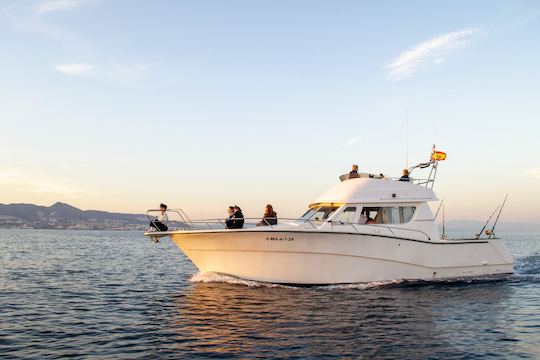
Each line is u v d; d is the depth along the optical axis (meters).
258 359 7.48
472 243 16.05
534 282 16.38
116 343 8.51
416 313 10.87
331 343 8.35
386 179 15.86
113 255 35.22
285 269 13.80
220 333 9.05
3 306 12.49
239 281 14.29
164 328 9.56
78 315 11.17
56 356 7.72
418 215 15.39
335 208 15.18
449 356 7.69
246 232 13.51
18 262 27.14
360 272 14.05
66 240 74.12
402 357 7.59
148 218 14.64
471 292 13.95
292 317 10.30
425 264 14.89
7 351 8.02
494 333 9.24
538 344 8.49
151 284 17.11
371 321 10.00
